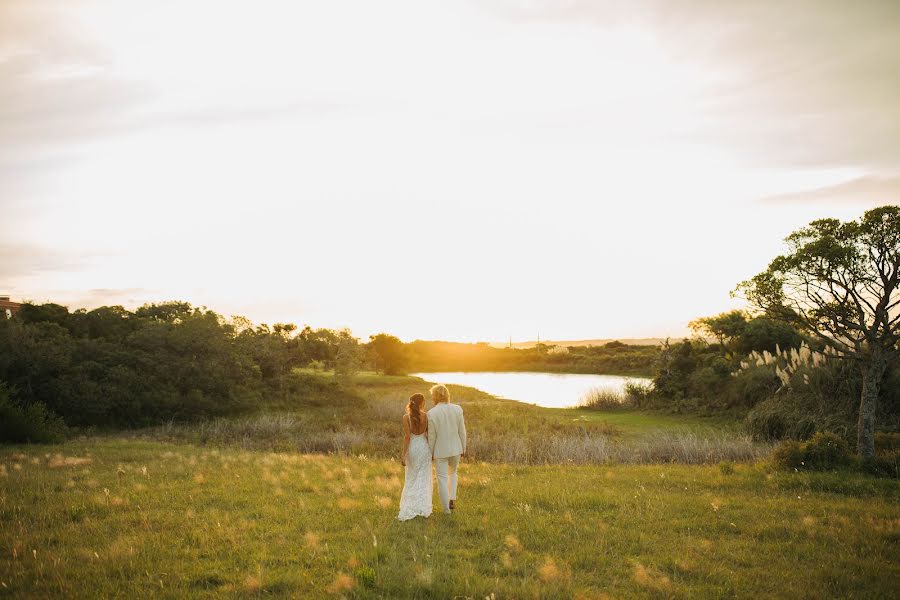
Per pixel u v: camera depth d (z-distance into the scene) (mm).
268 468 11781
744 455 15531
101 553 5816
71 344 27156
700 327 35969
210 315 34812
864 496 9117
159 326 31641
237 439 21438
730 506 8289
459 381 68500
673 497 8859
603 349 122312
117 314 38344
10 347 23969
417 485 7484
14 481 9688
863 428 11633
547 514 7773
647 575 5289
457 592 4980
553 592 4918
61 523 7105
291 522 7285
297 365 49625
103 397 24391
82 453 14383
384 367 77812
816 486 9891
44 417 19891
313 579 5301
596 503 8461
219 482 10023
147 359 28219
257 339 39344
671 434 20750
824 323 12102
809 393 19609
